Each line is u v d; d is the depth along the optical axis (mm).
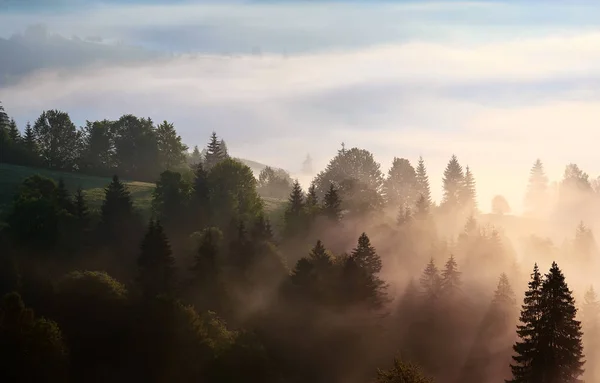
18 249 94812
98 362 69062
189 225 122250
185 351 69188
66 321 72750
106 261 101312
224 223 125750
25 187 122188
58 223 104625
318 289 87000
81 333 71438
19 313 63281
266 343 79688
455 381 82438
